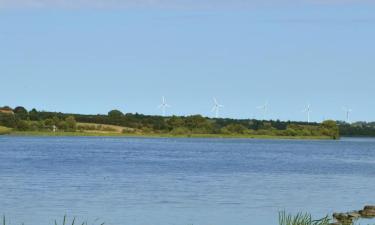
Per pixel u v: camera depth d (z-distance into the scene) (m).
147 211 75.19
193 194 93.56
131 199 86.19
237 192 97.81
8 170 138.88
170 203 82.62
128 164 168.12
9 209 75.62
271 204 83.81
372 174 144.50
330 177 134.00
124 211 75.12
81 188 100.00
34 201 82.88
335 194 98.50
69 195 89.88
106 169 146.38
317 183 118.06
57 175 125.75
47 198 86.12
